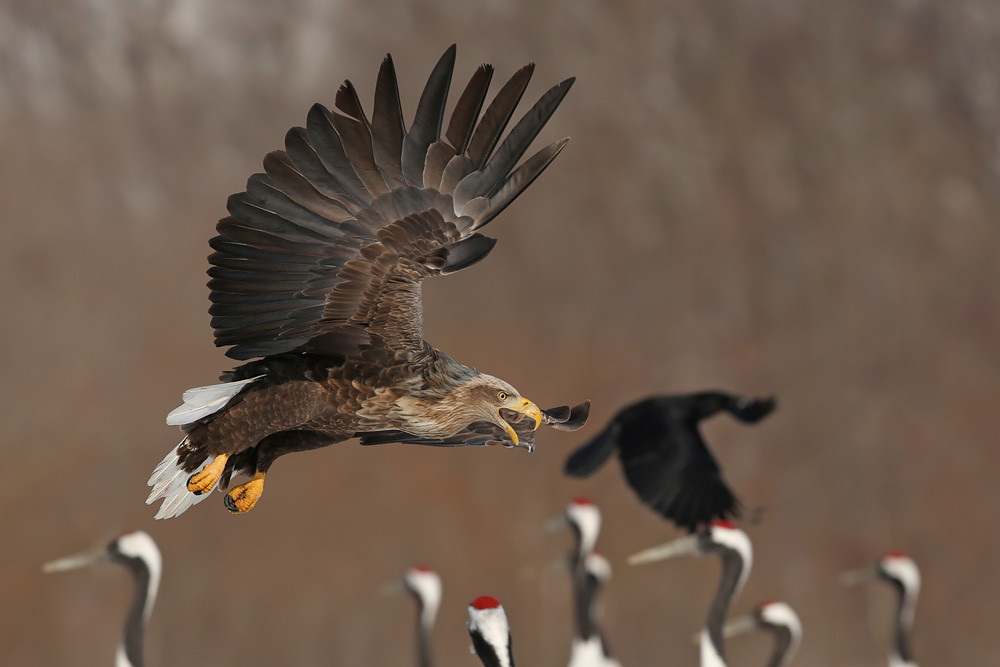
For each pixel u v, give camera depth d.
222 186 28.41
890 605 23.31
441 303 27.14
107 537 20.67
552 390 26.70
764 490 25.62
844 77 33.31
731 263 30.00
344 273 4.71
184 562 20.62
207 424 4.77
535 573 19.75
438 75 4.58
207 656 19.86
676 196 30.41
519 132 4.64
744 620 13.62
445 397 4.88
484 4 31.28
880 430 27.67
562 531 22.28
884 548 25.00
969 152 33.25
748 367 28.56
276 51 29.97
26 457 21.91
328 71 29.97
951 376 29.23
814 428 27.50
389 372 4.83
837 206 31.44
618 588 21.53
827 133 32.44
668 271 29.36
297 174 4.62
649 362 27.89
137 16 29.28
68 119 27.81
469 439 5.47
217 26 29.80
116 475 22.09
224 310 4.74
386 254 4.71
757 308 29.47
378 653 20.55
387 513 21.98
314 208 4.66
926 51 34.31
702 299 29.28
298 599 20.75
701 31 32.75
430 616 15.04
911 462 27.17
